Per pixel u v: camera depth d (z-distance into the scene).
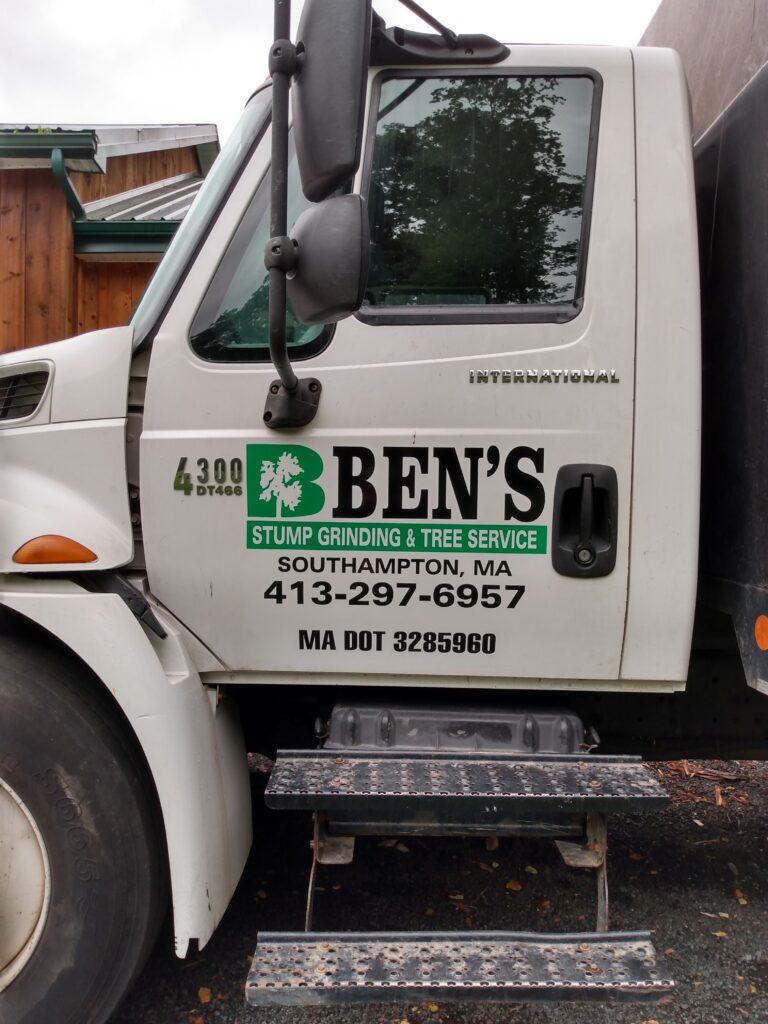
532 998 1.83
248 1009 2.38
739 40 2.25
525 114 2.12
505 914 2.86
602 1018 2.37
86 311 6.89
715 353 2.25
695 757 2.64
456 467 2.06
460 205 2.12
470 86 2.12
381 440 2.06
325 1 1.65
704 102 2.46
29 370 2.21
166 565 2.11
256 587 2.11
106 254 6.72
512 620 2.10
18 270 6.63
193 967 2.55
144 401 2.13
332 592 2.11
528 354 2.06
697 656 2.58
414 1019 2.35
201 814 2.00
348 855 2.04
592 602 2.08
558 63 2.11
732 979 2.55
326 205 1.70
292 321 2.10
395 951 1.91
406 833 2.05
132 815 2.02
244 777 2.29
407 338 2.07
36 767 1.99
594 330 2.06
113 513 2.10
